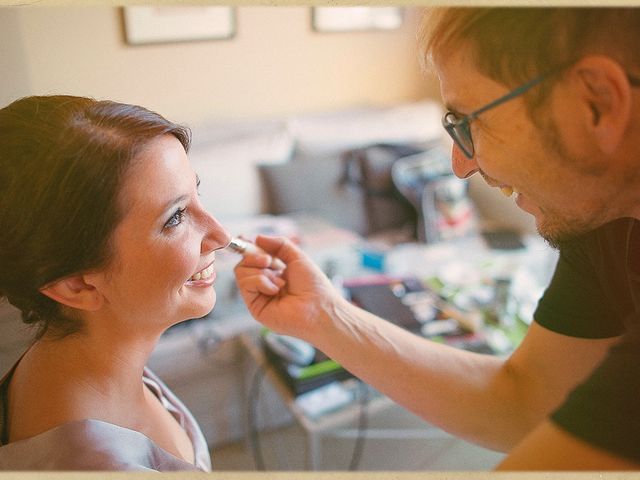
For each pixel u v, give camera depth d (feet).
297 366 4.45
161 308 1.74
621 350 1.36
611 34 1.32
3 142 1.50
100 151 1.51
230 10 6.84
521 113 1.50
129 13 5.69
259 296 2.55
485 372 2.40
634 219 1.79
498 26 1.41
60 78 3.24
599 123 1.42
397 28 8.38
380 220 7.38
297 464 5.27
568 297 2.16
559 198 1.64
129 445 1.71
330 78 8.11
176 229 1.70
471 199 8.05
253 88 7.41
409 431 4.77
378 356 2.41
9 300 1.71
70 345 1.77
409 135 8.04
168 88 6.44
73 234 1.52
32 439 1.65
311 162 7.20
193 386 5.28
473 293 5.63
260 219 6.60
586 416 1.32
